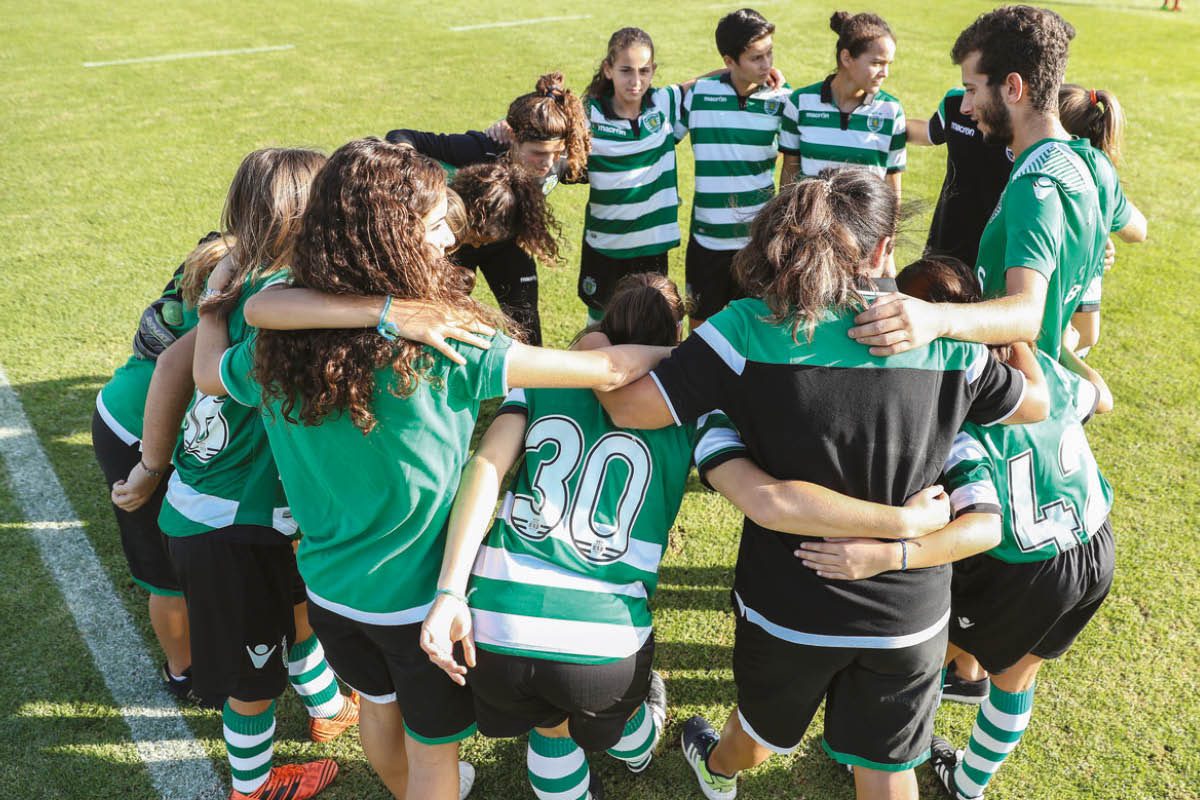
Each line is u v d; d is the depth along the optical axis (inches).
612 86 172.1
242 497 90.4
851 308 73.8
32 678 120.9
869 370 73.2
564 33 469.1
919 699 79.9
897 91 372.8
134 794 105.9
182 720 115.7
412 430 72.7
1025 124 100.8
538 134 145.7
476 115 348.2
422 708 82.2
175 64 412.8
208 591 90.5
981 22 101.5
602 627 78.5
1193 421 174.1
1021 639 90.4
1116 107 124.4
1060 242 93.7
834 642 77.2
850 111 170.1
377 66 410.9
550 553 79.6
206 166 299.1
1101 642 125.0
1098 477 91.3
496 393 73.9
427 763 86.0
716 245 179.8
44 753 110.3
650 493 82.0
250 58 424.2
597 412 83.0
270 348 71.4
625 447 81.7
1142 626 127.5
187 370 93.4
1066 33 97.2
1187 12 541.6
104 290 221.1
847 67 165.5
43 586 136.4
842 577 76.0
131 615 131.7
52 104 358.6
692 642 127.0
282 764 109.3
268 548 91.9
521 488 82.7
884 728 80.6
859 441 73.5
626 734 101.0
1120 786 105.4
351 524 76.8
